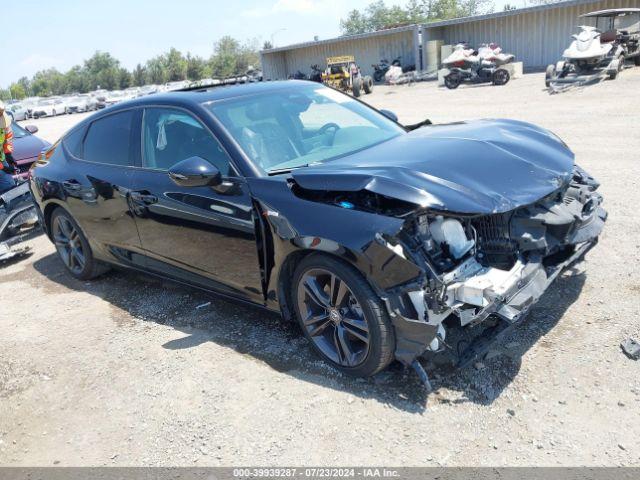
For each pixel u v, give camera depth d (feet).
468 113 44.80
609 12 59.26
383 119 14.49
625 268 13.21
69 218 16.63
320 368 10.90
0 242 20.56
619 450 8.02
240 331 12.80
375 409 9.53
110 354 12.71
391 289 9.15
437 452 8.43
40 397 11.53
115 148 14.61
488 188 9.55
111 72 414.00
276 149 11.94
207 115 12.32
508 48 90.43
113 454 9.48
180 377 11.32
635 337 10.46
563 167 10.92
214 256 12.21
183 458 9.11
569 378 9.61
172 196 12.57
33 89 490.90
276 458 8.77
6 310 16.20
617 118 34.19
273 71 123.03
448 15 263.29
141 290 16.19
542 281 9.84
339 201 9.98
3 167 22.24
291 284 11.11
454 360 9.76
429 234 9.33
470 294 8.86
